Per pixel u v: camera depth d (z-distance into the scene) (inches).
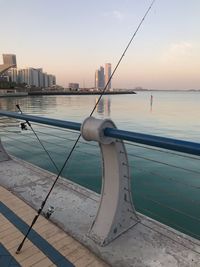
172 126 844.0
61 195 118.1
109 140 74.6
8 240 86.7
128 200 90.0
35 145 464.8
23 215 101.9
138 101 2770.7
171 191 250.2
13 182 133.1
